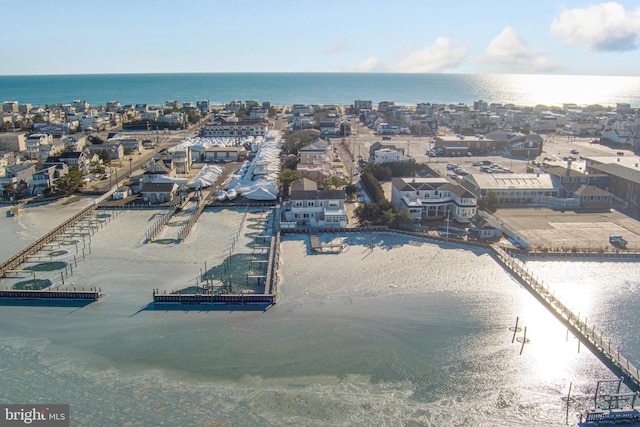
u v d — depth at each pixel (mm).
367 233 95750
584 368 54875
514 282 75375
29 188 125188
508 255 83000
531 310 67188
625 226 98750
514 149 179000
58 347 59406
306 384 52469
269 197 118125
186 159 151500
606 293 71500
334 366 55344
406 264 81812
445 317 65438
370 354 57469
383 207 100375
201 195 123812
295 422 47062
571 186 119250
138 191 127250
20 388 52156
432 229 97688
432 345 59250
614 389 51469
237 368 55156
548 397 50469
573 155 176625
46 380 53438
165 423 47094
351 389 51656
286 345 59344
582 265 80938
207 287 73375
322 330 62469
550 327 63000
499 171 147875
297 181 113000
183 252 87562
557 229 96875
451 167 153500
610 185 121688
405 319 65000
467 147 184375
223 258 84875
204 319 65500
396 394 50875
